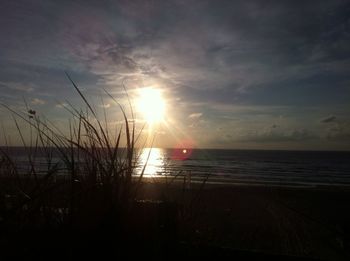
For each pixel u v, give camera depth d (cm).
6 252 150
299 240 1030
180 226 197
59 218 171
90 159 181
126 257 161
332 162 10862
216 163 9231
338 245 1012
